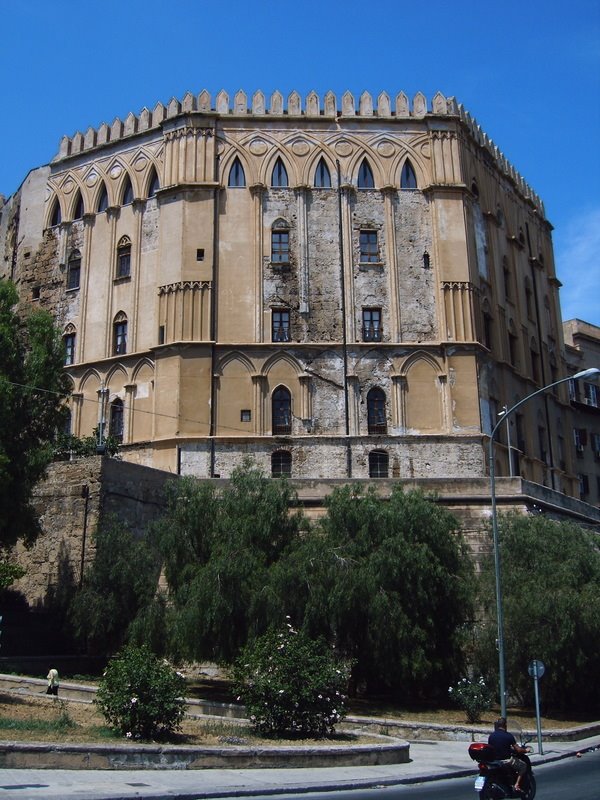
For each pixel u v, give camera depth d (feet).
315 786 60.39
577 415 262.67
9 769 58.13
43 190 213.25
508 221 222.48
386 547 112.68
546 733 98.17
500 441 192.85
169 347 181.68
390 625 108.06
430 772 70.38
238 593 103.71
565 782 67.36
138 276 193.88
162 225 191.83
